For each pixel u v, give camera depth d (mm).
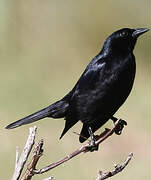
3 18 22125
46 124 15961
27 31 22625
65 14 23078
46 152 14156
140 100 19141
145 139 16266
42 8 22828
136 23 22938
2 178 12297
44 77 20422
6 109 17078
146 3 22844
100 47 22828
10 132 15148
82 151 5133
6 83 18719
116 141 15977
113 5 22812
